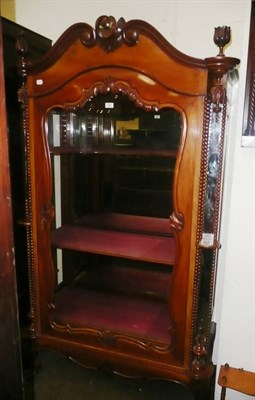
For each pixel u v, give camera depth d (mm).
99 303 1642
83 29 1149
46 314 1500
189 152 1143
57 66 1217
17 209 1457
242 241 1326
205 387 1321
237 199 1296
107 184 1619
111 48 1141
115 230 1651
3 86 515
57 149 1420
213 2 1386
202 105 1094
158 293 1674
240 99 1254
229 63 1019
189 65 1077
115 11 1528
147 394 1574
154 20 1481
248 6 1220
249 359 1438
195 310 1271
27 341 1519
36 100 1275
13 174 1408
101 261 1797
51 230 1479
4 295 595
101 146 1558
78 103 1222
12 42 1326
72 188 1676
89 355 1469
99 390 1590
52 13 1622
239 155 1257
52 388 1595
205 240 1201
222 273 1488
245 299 1378
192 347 1306
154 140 1462
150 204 1565
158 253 1384
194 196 1167
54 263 1520
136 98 1152
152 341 1365
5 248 570
